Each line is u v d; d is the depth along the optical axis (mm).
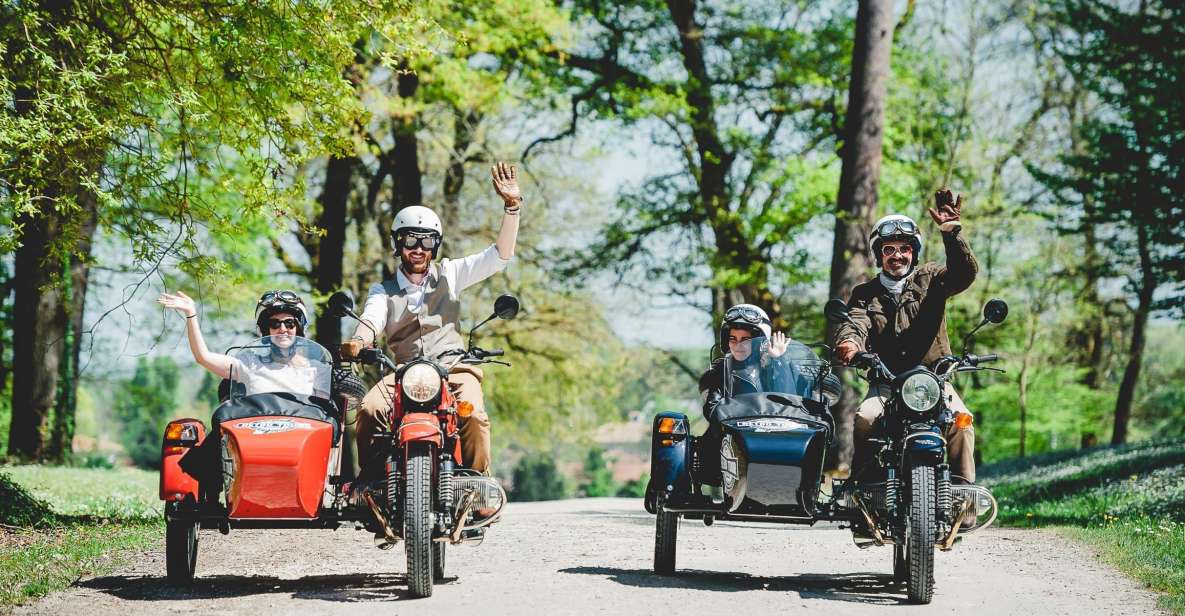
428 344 7719
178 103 11398
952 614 6973
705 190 29531
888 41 21375
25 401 24531
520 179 35562
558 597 7254
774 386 7961
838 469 20188
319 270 26516
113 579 7996
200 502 7477
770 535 12148
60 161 11203
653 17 29312
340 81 12109
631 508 20422
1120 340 40438
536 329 37500
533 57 24453
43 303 24547
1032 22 28906
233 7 11297
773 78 28922
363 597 7238
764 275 27641
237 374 7629
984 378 40094
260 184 12531
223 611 6742
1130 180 17812
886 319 7973
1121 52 18391
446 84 22453
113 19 12164
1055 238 32156
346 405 7883
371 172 31516
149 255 12078
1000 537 11844
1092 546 10734
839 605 7211
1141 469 18906
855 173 21266
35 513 11891
